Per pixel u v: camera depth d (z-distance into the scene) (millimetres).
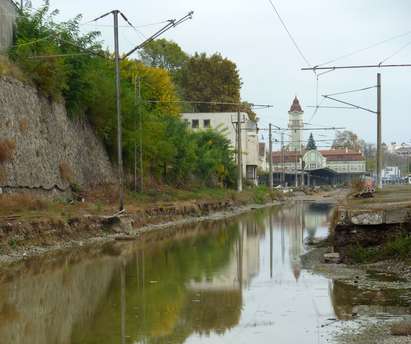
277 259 23000
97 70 45406
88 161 43812
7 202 28766
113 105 46594
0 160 29828
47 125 36875
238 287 16750
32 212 29094
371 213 20750
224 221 45938
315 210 60406
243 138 99750
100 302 14594
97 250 25859
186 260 22844
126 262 22156
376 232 21047
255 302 14484
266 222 44406
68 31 41781
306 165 166625
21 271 19594
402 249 19609
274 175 146500
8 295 15516
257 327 11859
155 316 13023
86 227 30516
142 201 46375
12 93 32406
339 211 22109
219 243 29375
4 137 30594
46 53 37438
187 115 96125
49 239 26375
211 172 73188
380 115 41125
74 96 41531
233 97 102062
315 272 19141
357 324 11656
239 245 28438
